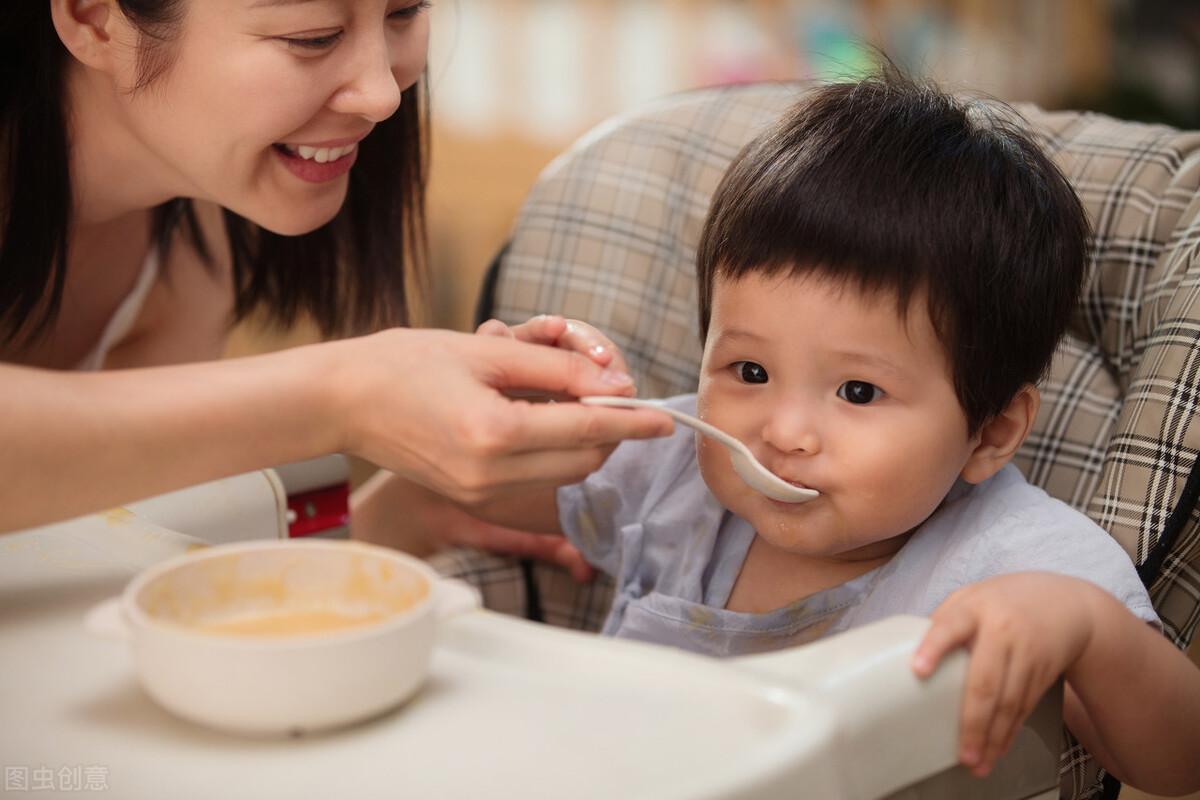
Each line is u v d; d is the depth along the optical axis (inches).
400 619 21.2
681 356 48.6
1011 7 109.9
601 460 29.5
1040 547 35.2
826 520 35.5
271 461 28.3
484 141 104.9
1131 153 43.6
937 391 35.2
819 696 22.4
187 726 21.5
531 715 22.0
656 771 20.0
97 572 28.2
